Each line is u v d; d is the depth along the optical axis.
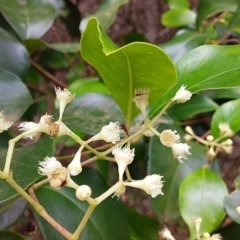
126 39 0.37
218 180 0.22
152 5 0.45
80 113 0.24
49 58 0.36
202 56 0.20
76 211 0.21
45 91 0.36
